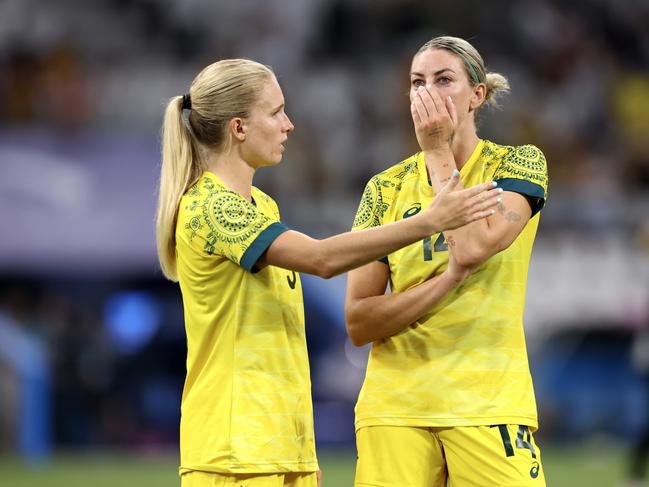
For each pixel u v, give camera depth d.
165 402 48.38
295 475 14.20
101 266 48.03
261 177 56.69
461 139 14.62
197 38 67.19
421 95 14.05
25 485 34.34
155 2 67.81
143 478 36.03
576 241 53.66
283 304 14.13
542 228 53.97
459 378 14.25
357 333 14.71
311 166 59.22
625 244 53.66
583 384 48.41
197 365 14.17
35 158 48.84
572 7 71.50
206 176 14.19
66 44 64.44
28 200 48.41
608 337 48.38
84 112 61.62
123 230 48.22
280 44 67.06
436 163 14.05
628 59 71.50
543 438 47.62
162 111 62.88
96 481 35.25
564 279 52.91
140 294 50.97
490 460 14.10
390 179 15.11
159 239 14.29
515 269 14.55
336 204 54.66
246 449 13.61
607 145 66.56
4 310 50.12
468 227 13.71
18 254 47.84
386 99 64.12
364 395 14.84
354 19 68.44
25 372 43.66
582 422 47.97
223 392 13.83
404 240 13.01
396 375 14.54
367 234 13.11
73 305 49.59
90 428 47.00
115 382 48.31
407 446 14.45
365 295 14.77
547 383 48.41
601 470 37.53
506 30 69.44
